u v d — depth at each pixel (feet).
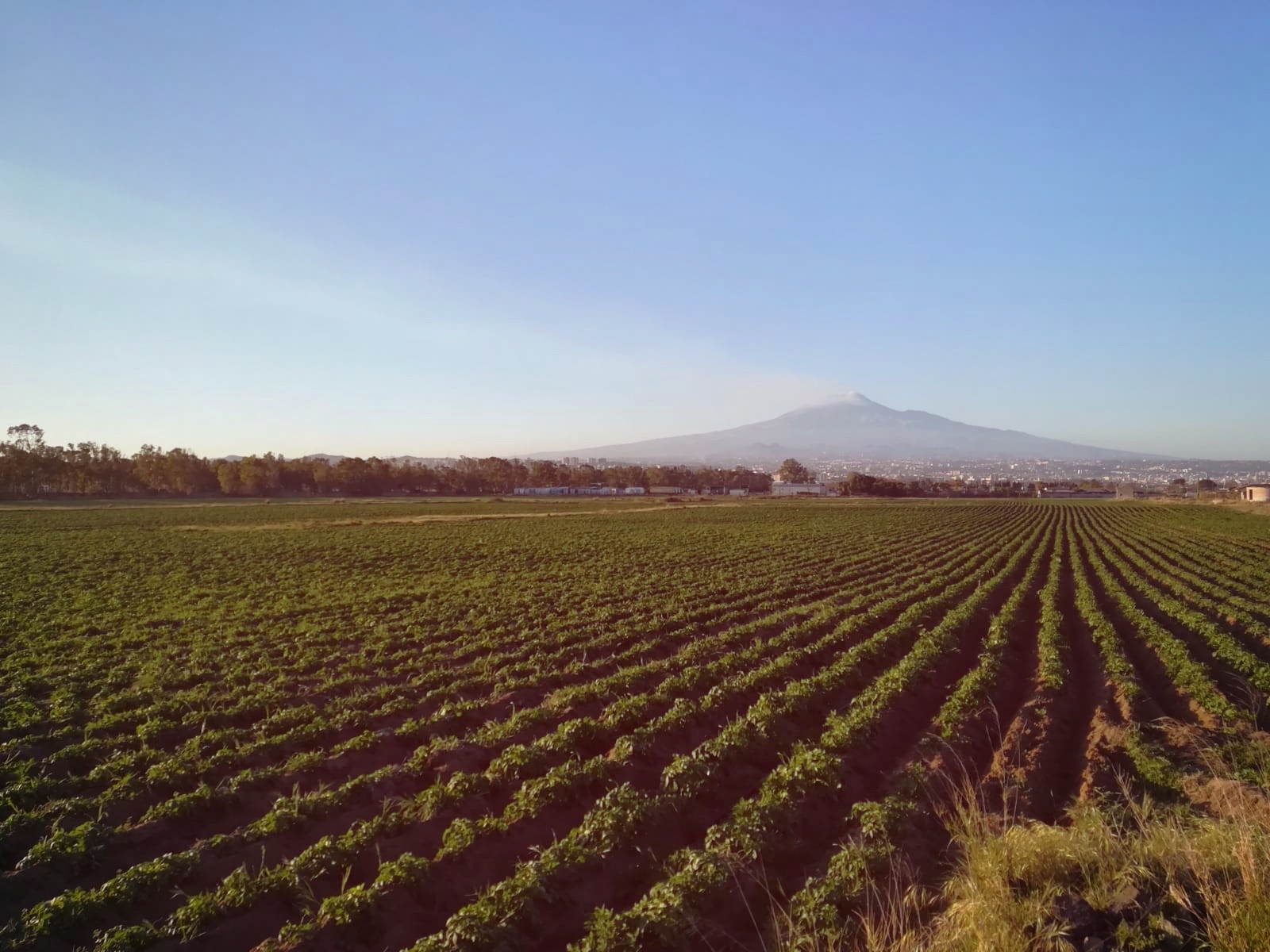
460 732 53.98
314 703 61.52
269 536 228.02
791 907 27.94
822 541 213.05
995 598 109.50
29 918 28.43
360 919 28.89
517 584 128.88
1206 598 106.52
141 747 50.11
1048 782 42.57
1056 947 23.04
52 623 92.79
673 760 46.44
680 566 154.51
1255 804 33.94
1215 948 21.99
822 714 55.11
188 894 31.65
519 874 30.19
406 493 600.80
